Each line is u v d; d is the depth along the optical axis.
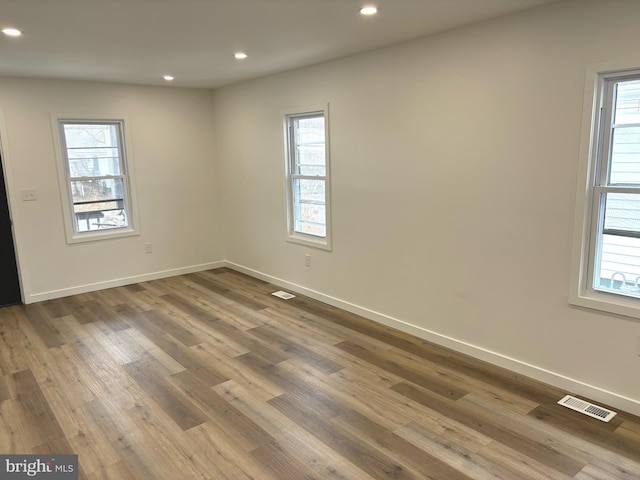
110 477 2.34
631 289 2.79
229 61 4.32
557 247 2.98
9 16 2.78
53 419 2.87
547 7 2.82
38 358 3.73
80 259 5.44
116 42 3.49
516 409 2.87
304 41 3.60
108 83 5.36
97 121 5.41
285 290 5.47
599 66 2.65
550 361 3.13
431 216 3.72
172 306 4.96
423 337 3.96
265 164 5.48
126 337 4.14
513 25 2.99
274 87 5.11
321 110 4.56
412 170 3.80
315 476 2.33
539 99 2.94
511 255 3.23
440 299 3.77
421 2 2.72
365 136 4.16
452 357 3.61
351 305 4.65
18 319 4.63
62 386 3.27
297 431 2.71
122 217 5.79
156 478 2.33
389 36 3.49
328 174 4.60
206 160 6.26
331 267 4.82
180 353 3.79
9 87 4.79
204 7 2.72
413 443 2.57
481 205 3.36
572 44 2.75
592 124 2.73
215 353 3.78
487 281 3.41
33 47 3.56
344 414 2.87
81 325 4.44
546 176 2.97
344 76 4.25
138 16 2.86
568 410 2.85
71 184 5.34
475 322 3.54
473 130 3.32
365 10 2.85
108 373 3.46
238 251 6.31
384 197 4.09
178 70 4.71
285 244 5.42
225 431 2.72
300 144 5.08
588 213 2.85
